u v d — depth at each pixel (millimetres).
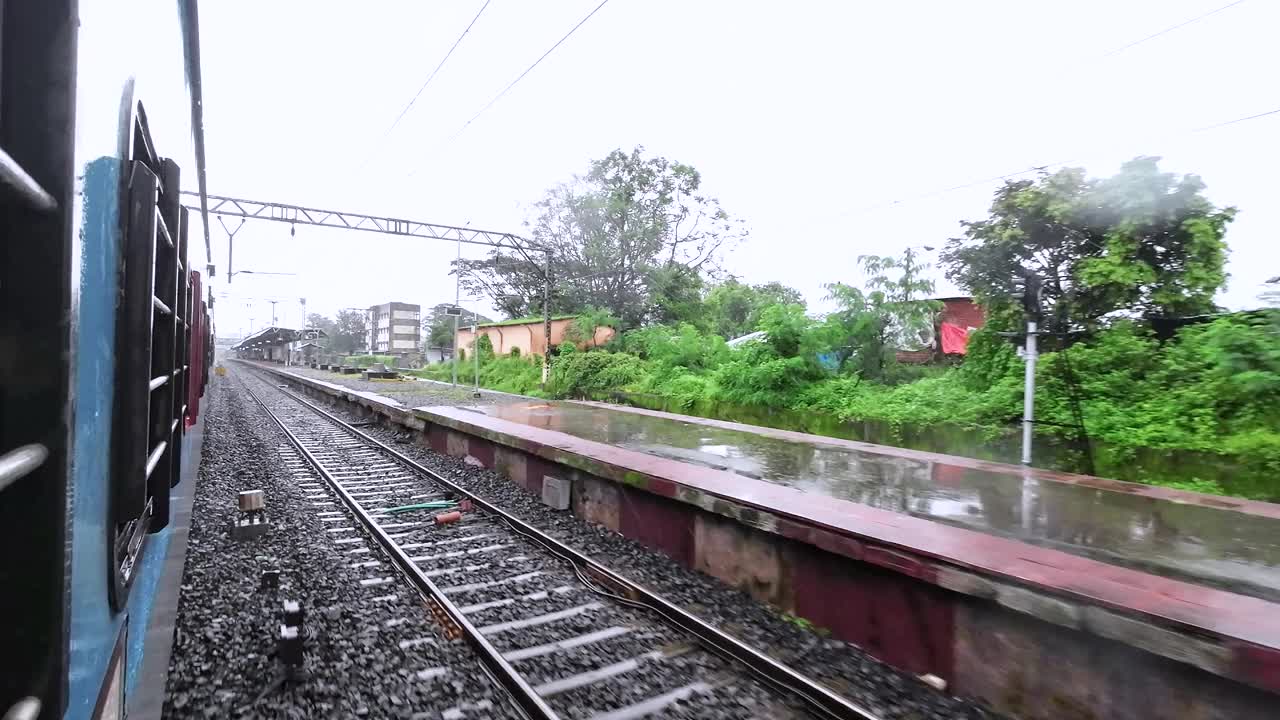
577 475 8219
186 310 4234
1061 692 3604
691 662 4312
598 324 23781
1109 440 8039
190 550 6109
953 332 15203
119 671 2164
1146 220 8391
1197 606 3291
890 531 4688
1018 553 4207
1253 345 7336
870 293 13305
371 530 7168
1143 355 8602
